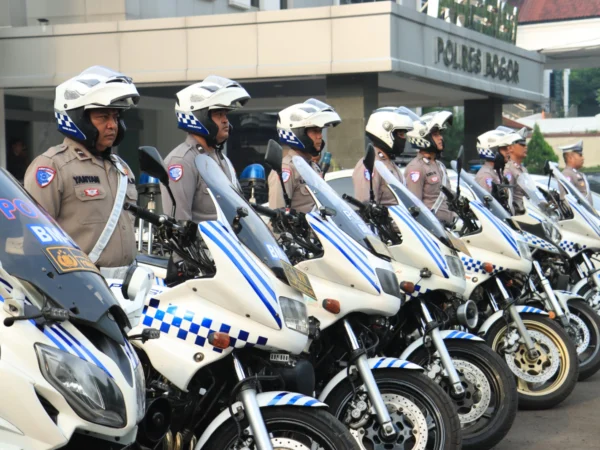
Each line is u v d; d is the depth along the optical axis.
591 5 75.12
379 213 9.05
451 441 7.52
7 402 4.48
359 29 26.25
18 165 31.45
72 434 4.64
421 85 30.92
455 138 58.53
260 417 6.07
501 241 10.64
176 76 27.66
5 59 28.70
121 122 7.36
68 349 4.70
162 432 5.65
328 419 6.22
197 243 6.57
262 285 6.31
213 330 6.25
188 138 8.53
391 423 7.25
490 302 10.82
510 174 14.34
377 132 11.08
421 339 8.76
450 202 10.98
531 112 90.88
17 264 4.83
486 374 8.88
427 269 8.81
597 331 12.48
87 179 7.05
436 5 30.56
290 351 6.34
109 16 29.91
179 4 32.69
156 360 6.29
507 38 35.25
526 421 10.58
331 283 7.66
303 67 26.73
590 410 11.10
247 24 27.11
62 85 7.07
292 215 7.86
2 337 4.57
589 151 79.12
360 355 7.42
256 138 38.44
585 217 13.74
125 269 7.18
